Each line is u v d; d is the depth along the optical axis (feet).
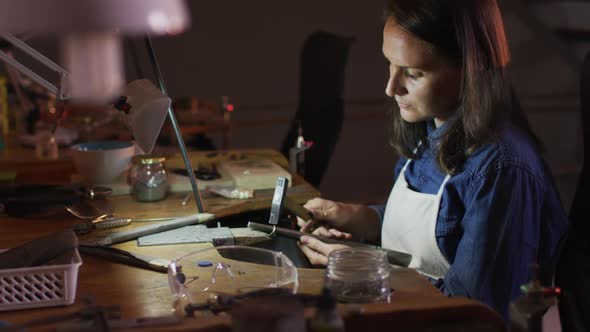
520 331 3.99
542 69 20.85
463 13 5.76
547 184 6.09
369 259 4.77
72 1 3.22
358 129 20.11
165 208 7.27
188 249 5.99
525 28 20.62
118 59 3.93
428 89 6.01
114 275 5.31
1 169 9.15
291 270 5.11
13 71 11.39
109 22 3.28
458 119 6.11
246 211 7.38
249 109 19.65
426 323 4.14
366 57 19.97
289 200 7.11
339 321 3.68
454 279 5.77
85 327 3.93
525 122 6.36
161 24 3.42
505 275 5.71
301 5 19.51
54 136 10.34
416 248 6.45
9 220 6.91
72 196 7.34
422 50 5.87
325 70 11.59
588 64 7.04
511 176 5.82
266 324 3.56
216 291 4.94
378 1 19.84
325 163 11.30
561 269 6.94
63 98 6.03
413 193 6.57
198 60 19.10
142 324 4.01
